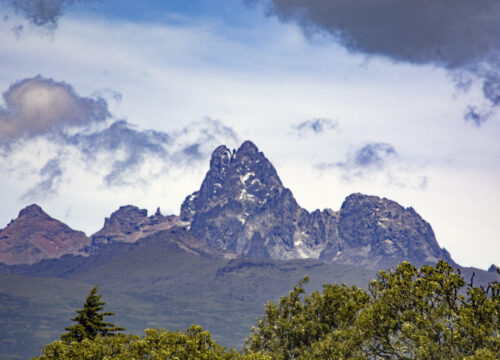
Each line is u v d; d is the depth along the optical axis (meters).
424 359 98.88
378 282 116.06
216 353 119.31
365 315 111.06
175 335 121.38
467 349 98.25
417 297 106.81
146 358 120.50
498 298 102.25
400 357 107.75
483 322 99.88
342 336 122.75
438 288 103.56
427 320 101.88
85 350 121.62
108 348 123.56
